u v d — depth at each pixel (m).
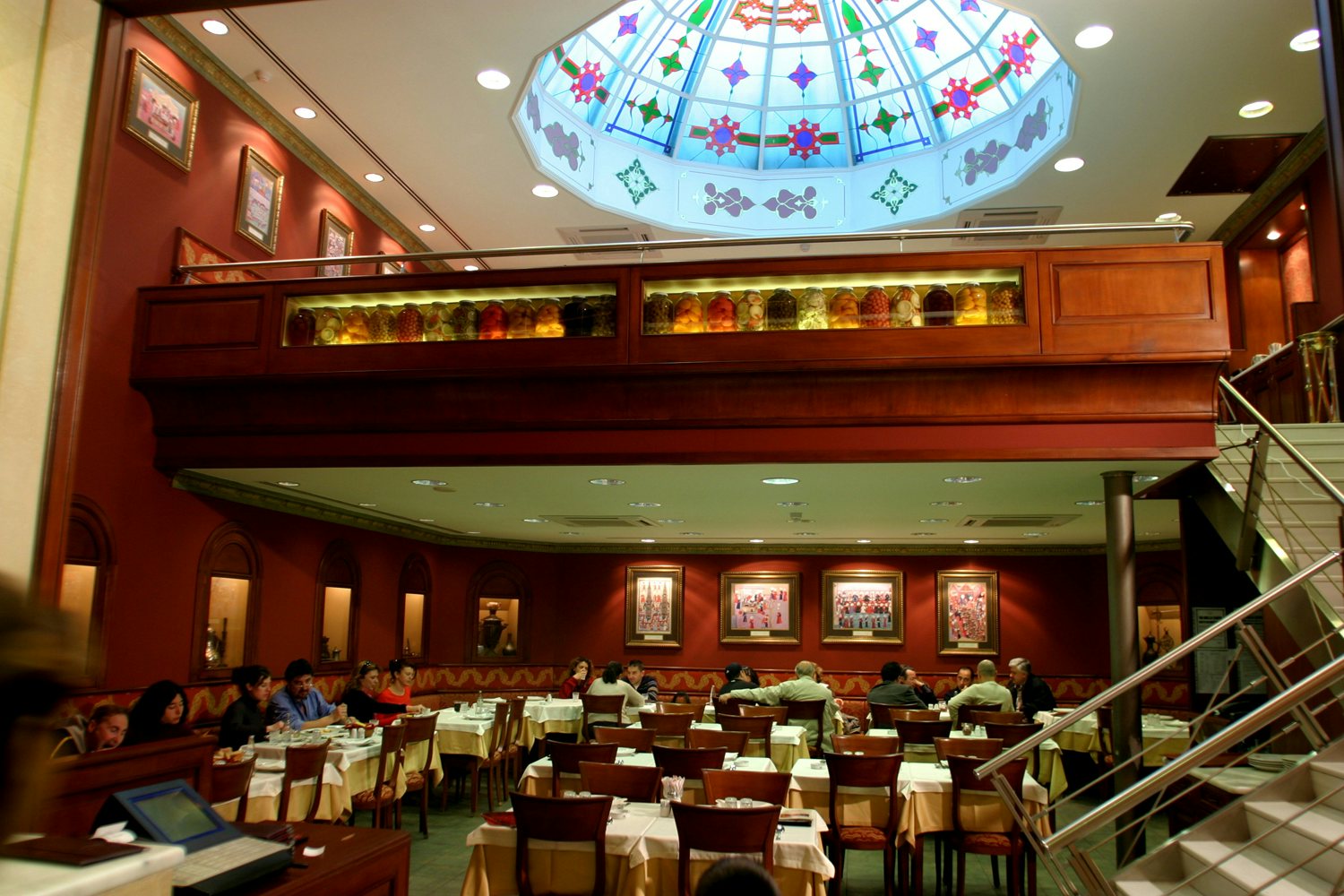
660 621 15.12
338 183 10.73
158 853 1.68
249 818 5.83
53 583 3.88
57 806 2.39
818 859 4.46
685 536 13.65
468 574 14.30
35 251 3.90
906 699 9.94
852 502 9.23
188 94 8.04
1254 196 11.07
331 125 9.73
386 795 7.28
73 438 4.03
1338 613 5.93
